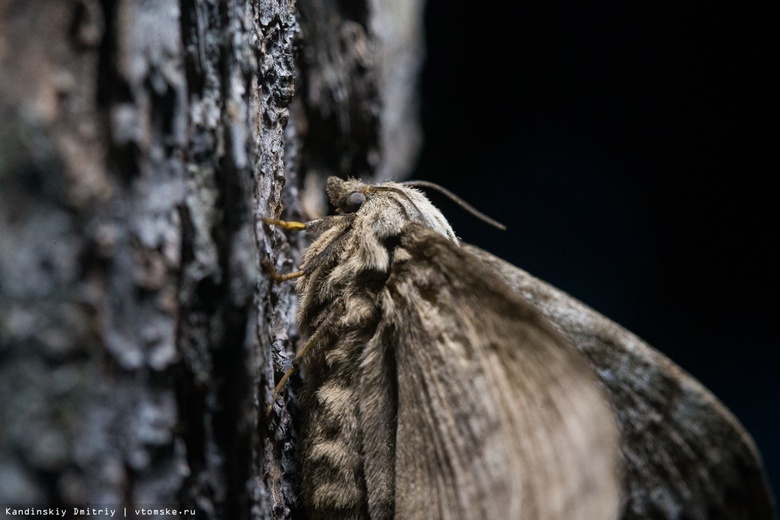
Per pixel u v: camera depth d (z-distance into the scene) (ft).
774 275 1.06
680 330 1.10
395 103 0.72
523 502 0.52
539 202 1.11
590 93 1.09
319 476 0.55
